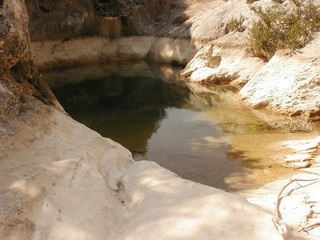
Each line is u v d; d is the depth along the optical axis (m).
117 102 11.35
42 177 3.39
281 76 9.48
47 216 3.07
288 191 4.81
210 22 15.58
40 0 16.23
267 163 6.16
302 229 3.66
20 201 2.98
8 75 4.85
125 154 4.83
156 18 19.86
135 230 3.19
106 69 16.66
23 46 5.07
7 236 2.69
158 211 3.42
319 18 10.17
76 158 3.90
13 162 3.55
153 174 4.21
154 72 15.64
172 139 7.72
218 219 3.22
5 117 4.11
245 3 15.03
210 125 8.58
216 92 11.77
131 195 3.86
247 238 3.04
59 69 16.72
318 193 4.58
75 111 10.45
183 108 10.28
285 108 8.94
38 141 4.09
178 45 16.91
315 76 8.71
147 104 10.95
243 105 9.96
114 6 18.50
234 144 7.18
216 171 6.00
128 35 18.91
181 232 3.07
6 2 4.82
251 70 12.03
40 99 5.27
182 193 3.68
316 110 8.41
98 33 18.38
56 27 16.88
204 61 13.84
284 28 11.30
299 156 6.29
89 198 3.50
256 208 3.46
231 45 12.98
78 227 3.12
